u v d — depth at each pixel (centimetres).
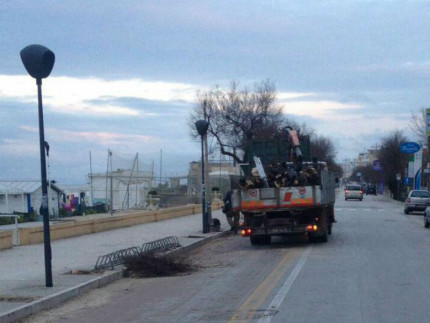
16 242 2094
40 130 1255
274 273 1456
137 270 1540
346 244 2108
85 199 4612
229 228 2859
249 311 1018
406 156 8419
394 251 1881
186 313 1039
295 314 978
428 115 5806
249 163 2384
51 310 1120
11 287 1262
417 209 4125
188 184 4606
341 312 985
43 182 1262
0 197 3553
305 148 2417
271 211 2028
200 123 2598
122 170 4206
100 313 1084
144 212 3272
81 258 1753
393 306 1030
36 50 1239
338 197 9219
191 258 1900
